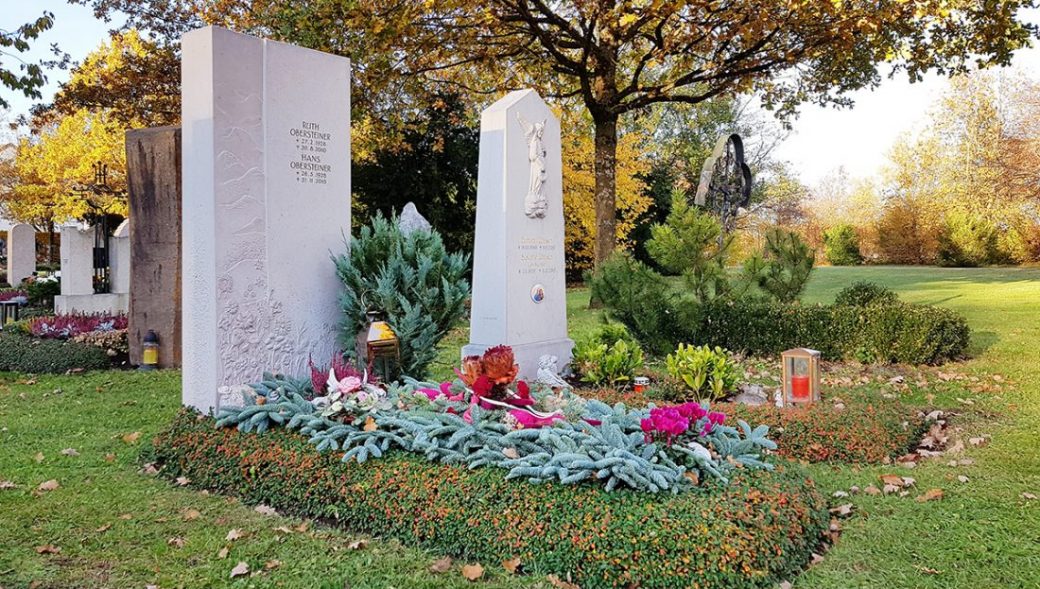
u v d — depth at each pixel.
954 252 29.38
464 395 4.62
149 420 6.40
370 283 6.07
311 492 4.15
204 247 5.46
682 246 9.57
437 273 6.21
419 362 6.07
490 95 17.22
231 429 4.94
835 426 5.46
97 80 19.33
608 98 14.67
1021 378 8.09
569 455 3.65
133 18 16.75
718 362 6.77
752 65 14.39
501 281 7.52
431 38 13.74
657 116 33.59
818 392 6.32
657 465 3.63
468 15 13.44
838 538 3.88
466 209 21.81
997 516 4.09
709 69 14.24
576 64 14.27
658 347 9.62
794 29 13.13
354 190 20.42
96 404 7.03
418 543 3.69
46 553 3.60
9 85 10.56
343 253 6.41
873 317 9.35
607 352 7.71
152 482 4.78
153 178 9.09
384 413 4.54
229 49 5.48
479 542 3.50
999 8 13.18
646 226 27.50
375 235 6.21
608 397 6.48
